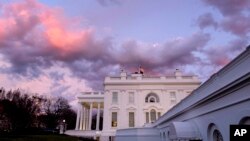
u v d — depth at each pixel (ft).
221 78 37.22
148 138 118.01
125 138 130.93
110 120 190.39
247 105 29.99
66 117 326.24
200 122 50.31
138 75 202.18
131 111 192.24
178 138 51.85
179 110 68.18
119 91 197.57
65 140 145.89
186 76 199.72
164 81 197.88
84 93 230.27
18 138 115.14
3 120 187.32
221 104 38.47
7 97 230.48
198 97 49.96
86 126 241.96
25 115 213.05
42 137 133.08
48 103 302.86
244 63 29.50
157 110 190.90
